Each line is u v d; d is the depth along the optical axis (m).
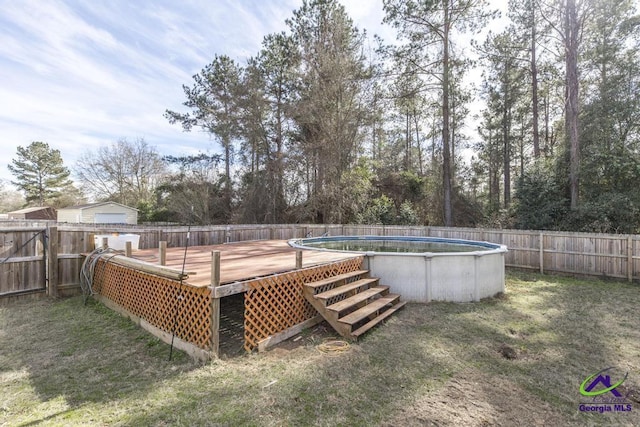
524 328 4.38
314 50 14.78
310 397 2.68
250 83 16.17
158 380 2.92
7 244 5.29
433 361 3.38
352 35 14.88
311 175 15.41
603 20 12.23
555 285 7.04
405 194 18.27
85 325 4.32
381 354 3.53
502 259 6.31
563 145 12.38
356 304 4.52
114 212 22.17
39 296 5.60
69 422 2.31
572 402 2.68
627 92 11.37
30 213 26.69
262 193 15.68
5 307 5.09
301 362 3.32
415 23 13.89
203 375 3.01
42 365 3.19
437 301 5.64
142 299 4.34
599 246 7.66
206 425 2.29
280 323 3.96
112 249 5.77
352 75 14.34
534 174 12.16
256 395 2.68
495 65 17.14
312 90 14.84
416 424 2.35
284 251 6.77
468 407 2.58
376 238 10.71
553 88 16.75
